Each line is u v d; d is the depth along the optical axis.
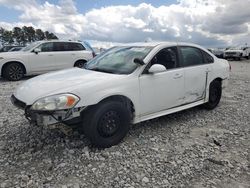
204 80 5.80
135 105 4.45
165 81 4.86
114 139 4.19
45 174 3.45
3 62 11.01
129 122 4.37
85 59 12.78
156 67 4.45
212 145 4.38
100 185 3.23
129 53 4.99
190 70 5.40
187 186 3.23
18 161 3.77
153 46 4.99
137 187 3.20
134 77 4.41
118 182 3.29
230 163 3.79
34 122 3.80
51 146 4.22
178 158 3.90
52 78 4.37
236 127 5.27
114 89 4.11
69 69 5.10
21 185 3.22
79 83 3.99
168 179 3.37
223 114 6.09
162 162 3.78
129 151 4.09
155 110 4.83
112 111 4.10
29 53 11.52
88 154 3.95
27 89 4.07
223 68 6.40
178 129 5.07
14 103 4.09
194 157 3.95
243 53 30.39
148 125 5.24
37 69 11.71
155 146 4.29
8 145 4.27
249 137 4.76
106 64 4.91
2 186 3.19
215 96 6.36
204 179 3.39
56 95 3.69
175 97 5.14
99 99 3.92
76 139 4.45
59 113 3.69
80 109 3.79
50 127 3.69
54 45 12.12
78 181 3.31
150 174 3.47
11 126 5.11
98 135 4.00
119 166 3.65
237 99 7.66
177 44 5.36
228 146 4.36
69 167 3.62
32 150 4.09
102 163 3.73
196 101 5.75
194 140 4.58
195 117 5.81
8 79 11.26
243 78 12.60
